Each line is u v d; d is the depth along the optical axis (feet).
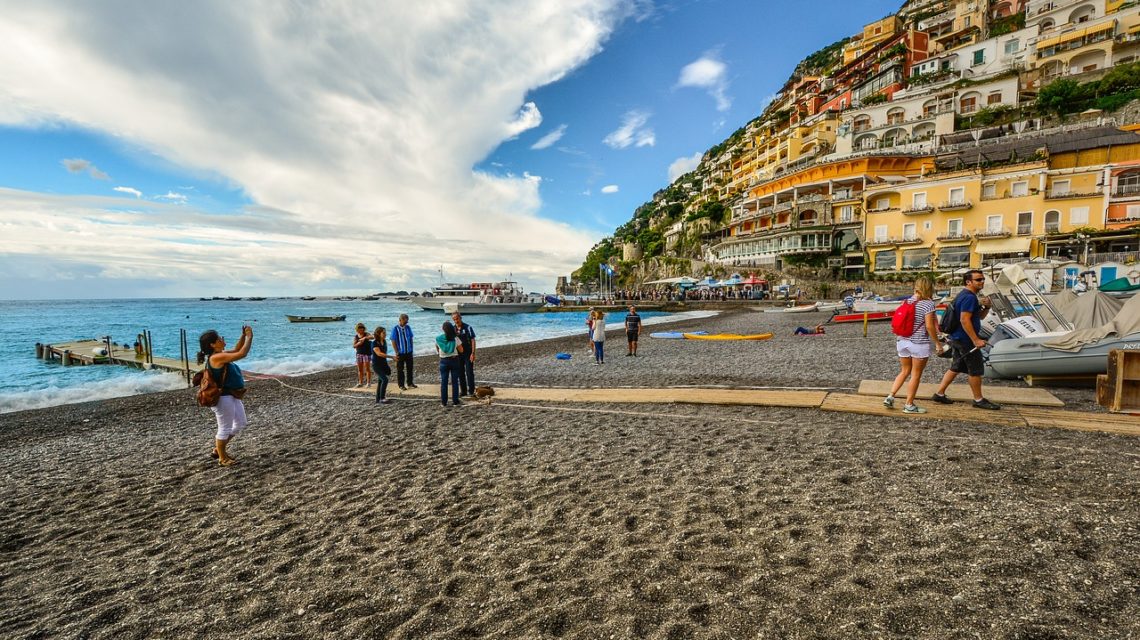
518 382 43.34
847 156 190.80
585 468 18.80
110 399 43.60
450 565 12.04
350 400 37.58
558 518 14.39
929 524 12.09
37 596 11.89
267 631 9.87
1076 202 127.03
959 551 10.73
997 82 180.14
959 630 8.26
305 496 17.78
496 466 19.77
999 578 9.61
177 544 14.44
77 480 21.35
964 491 14.01
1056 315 32.83
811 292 173.78
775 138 256.52
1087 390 27.58
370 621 9.94
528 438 23.86
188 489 19.31
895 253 158.10
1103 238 119.85
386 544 13.48
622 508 14.76
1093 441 18.17
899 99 202.59
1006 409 22.91
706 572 10.75
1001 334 31.35
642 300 220.23
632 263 346.74
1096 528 11.30
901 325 23.22
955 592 9.27
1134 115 143.84
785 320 110.83
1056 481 14.34
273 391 44.27
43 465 24.29
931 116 187.73
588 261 487.61
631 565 11.33
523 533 13.55
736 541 12.10
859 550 11.16
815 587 9.86
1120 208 122.01
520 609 9.95
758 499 14.62
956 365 23.88
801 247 190.08
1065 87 163.02
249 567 12.71
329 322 185.98
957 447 18.02
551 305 213.46
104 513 17.26
